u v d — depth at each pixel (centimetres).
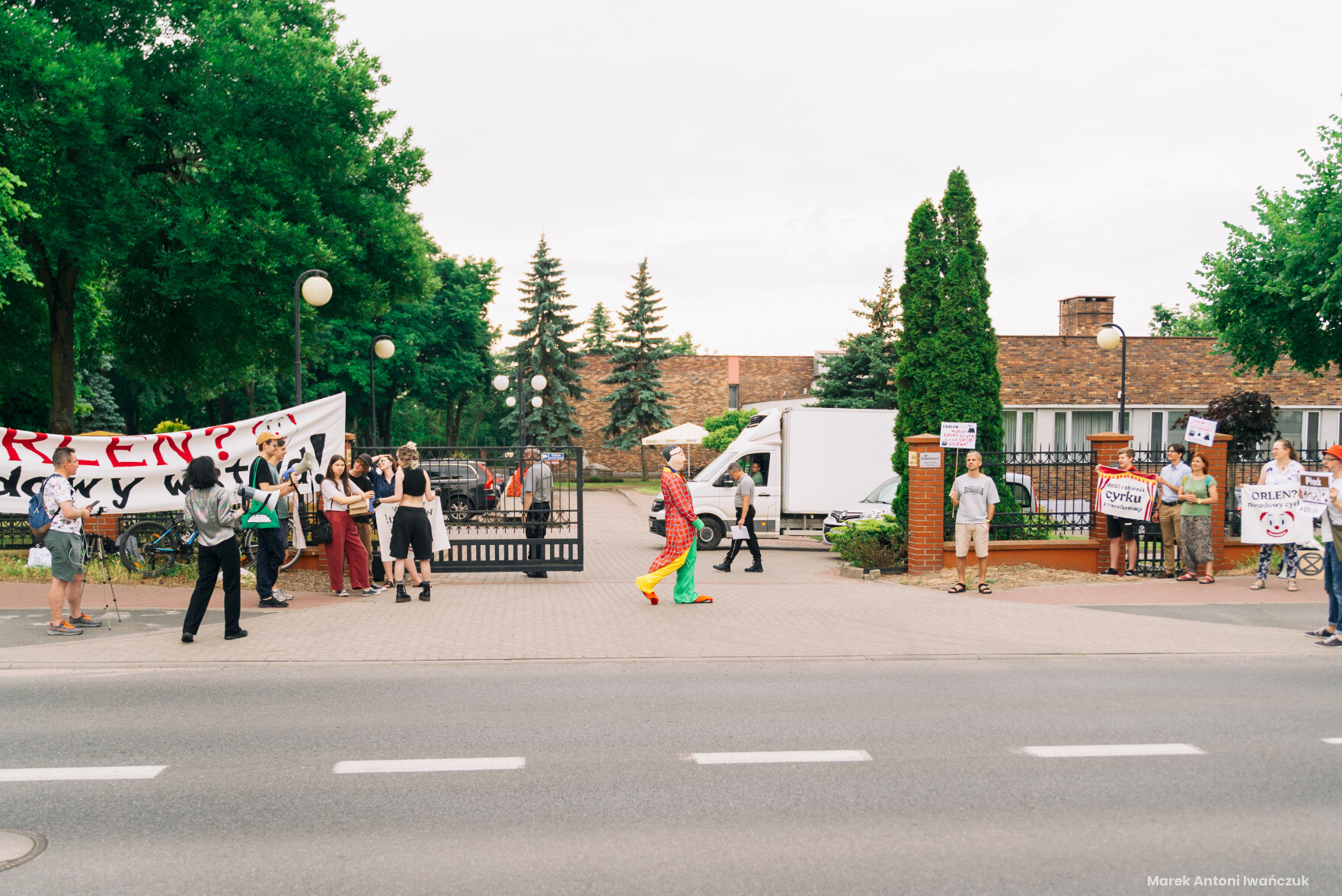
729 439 3859
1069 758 560
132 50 1908
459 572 1448
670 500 1138
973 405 1476
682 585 1148
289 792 498
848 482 2130
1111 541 1391
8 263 1508
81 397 3356
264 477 1106
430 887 384
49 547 914
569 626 994
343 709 668
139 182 1895
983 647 894
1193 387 3038
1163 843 433
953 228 1499
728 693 721
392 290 2241
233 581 903
